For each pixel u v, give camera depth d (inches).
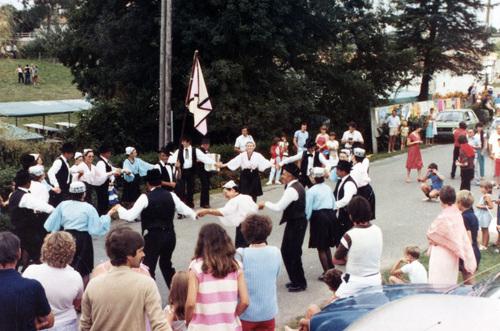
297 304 349.7
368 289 237.5
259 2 949.8
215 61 986.1
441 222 309.3
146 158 767.7
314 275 405.1
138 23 1002.1
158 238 330.0
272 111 1009.5
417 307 168.6
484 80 1995.6
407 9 1609.3
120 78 1090.1
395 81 1310.3
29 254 375.9
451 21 1600.6
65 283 222.2
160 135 740.0
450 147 1153.4
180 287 237.8
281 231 531.5
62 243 223.1
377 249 265.9
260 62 1059.3
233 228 541.3
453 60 1664.6
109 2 1040.2
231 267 205.8
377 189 728.3
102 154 539.2
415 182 772.0
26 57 2839.6
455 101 1542.8
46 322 199.3
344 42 1203.2
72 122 1716.3
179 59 1026.1
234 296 205.5
